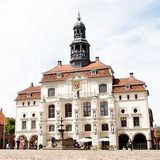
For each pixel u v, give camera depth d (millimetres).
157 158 20250
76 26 83000
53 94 76375
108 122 69500
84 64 79188
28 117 77938
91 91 73000
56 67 82125
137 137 69062
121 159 19234
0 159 18578
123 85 71875
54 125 73812
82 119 71500
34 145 73250
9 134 94750
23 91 81625
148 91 74375
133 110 69375
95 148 62188
